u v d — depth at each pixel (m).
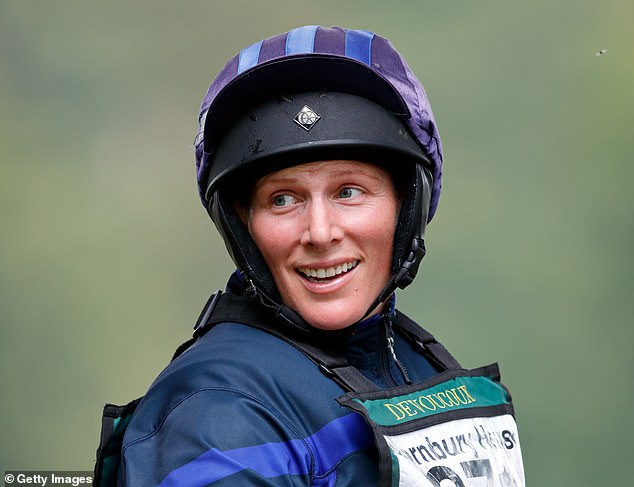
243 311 6.04
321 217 5.71
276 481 5.30
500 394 6.23
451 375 6.08
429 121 6.13
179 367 5.75
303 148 5.66
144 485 5.37
